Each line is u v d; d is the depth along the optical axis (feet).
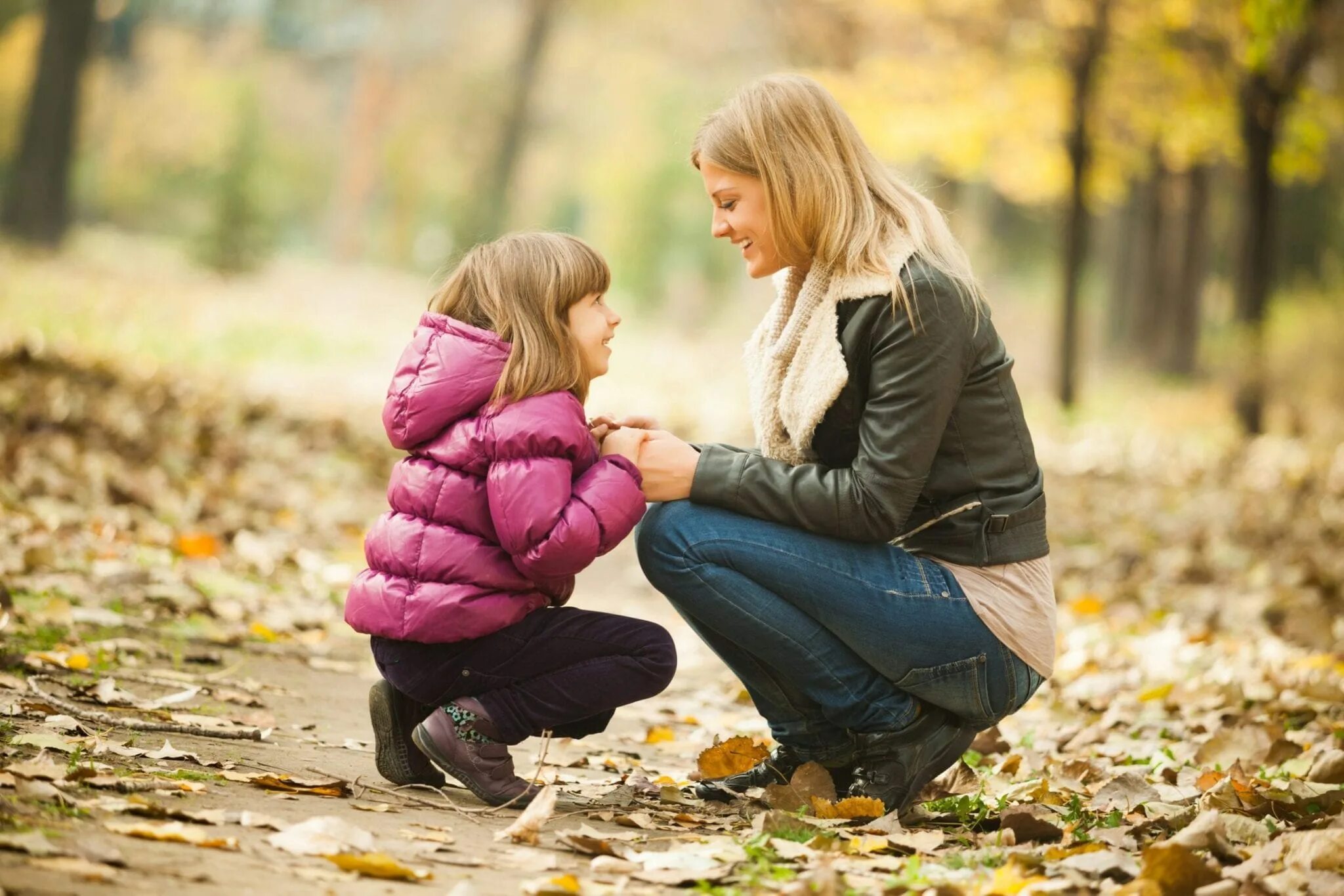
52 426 37.11
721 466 14.02
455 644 13.47
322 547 31.53
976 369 13.96
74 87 123.13
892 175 14.56
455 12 215.92
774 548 13.79
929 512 14.29
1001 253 187.42
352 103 222.07
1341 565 34.35
